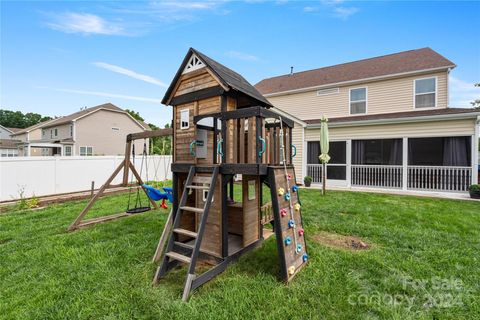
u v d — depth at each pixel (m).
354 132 9.80
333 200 7.26
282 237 2.89
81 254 3.57
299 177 11.19
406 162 8.85
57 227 4.97
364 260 3.19
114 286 2.68
